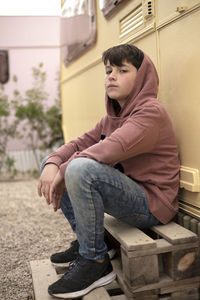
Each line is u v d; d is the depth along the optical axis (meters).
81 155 1.46
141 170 1.58
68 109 4.25
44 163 1.84
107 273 1.52
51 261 1.80
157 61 1.88
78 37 3.34
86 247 1.46
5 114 5.88
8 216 3.53
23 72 6.57
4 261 2.31
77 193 1.38
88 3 2.94
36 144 6.54
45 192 1.65
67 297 1.43
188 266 1.39
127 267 1.35
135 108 1.55
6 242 2.72
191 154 1.62
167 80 1.79
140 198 1.50
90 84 3.17
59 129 5.93
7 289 1.90
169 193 1.59
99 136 1.96
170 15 1.70
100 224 1.44
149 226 1.57
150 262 1.35
